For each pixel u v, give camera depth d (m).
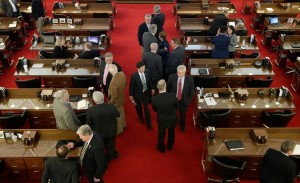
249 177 7.61
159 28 11.21
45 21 12.39
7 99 8.78
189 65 10.16
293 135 7.59
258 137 7.31
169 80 8.23
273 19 12.69
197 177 7.74
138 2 16.06
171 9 15.68
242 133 7.59
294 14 13.70
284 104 8.70
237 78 9.88
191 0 14.68
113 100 8.07
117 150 8.39
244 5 15.69
